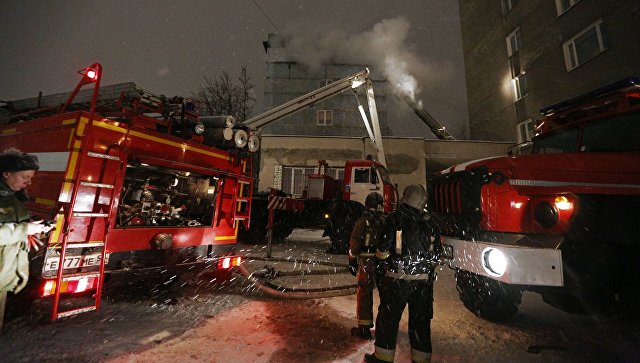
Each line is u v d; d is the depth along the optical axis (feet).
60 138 9.65
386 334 7.68
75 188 8.90
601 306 8.85
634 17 36.29
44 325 9.29
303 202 29.04
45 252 8.48
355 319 11.41
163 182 13.44
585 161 9.53
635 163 8.82
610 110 11.15
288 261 21.39
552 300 9.97
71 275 8.87
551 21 48.49
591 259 8.73
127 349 8.29
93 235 9.49
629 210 8.50
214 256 13.70
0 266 6.63
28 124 11.36
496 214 10.68
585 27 42.45
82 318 10.03
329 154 51.75
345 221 25.29
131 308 11.25
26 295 8.79
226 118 14.25
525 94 53.93
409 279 7.70
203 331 9.74
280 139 52.06
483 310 11.30
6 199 6.84
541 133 14.20
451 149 53.78
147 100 11.68
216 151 14.20
